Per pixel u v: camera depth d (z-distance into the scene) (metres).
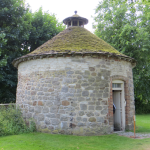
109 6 18.89
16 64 10.20
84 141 6.53
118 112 9.09
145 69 17.64
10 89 16.72
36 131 8.00
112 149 5.66
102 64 8.01
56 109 7.67
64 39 9.38
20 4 15.95
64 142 6.37
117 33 17.86
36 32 17.89
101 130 7.60
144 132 8.40
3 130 7.45
